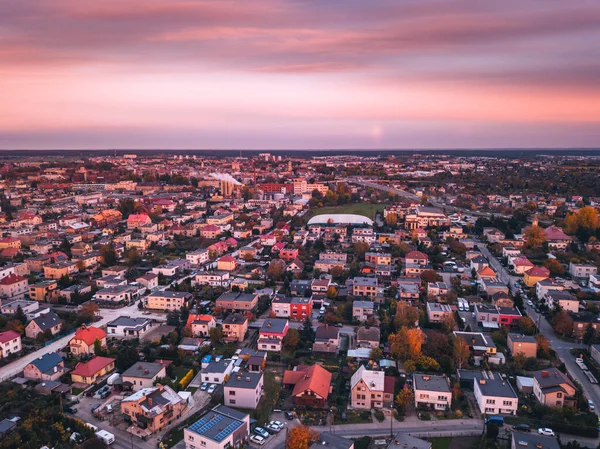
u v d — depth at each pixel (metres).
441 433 141.12
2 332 193.12
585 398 152.88
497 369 177.12
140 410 142.62
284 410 153.38
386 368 175.62
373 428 143.75
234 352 190.00
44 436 134.00
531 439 129.38
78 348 185.75
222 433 129.75
